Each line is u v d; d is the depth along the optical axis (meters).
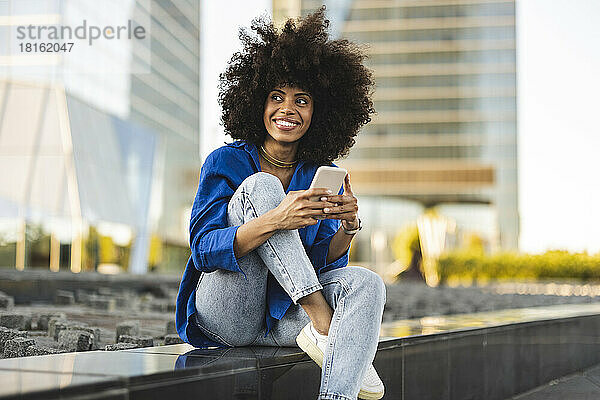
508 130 53.09
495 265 24.52
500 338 3.97
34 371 1.66
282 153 2.48
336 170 2.11
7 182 16.48
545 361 4.74
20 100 17.08
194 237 2.20
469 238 45.53
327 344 2.07
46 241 16.25
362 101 2.57
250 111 2.45
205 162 2.34
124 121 19.62
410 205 53.31
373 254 52.38
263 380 2.07
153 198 20.44
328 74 2.46
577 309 6.31
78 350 3.18
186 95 26.59
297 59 2.39
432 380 3.15
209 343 2.39
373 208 53.34
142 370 1.70
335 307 2.14
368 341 2.06
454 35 53.72
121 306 7.42
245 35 2.53
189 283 2.37
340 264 2.42
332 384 2.04
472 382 3.58
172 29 25.36
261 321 2.32
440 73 53.75
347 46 2.54
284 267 2.09
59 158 16.70
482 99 53.41
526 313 5.42
